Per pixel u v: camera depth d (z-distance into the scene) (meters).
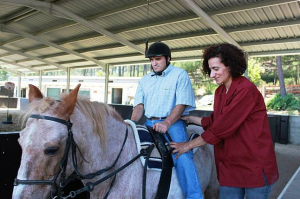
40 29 12.12
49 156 1.28
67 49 13.84
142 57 14.21
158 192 1.72
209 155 2.33
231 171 1.79
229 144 1.78
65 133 1.35
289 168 6.12
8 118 11.09
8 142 2.47
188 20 8.59
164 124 1.76
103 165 1.61
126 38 11.62
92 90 23.25
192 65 23.25
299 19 7.33
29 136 1.27
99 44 13.18
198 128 2.59
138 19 9.48
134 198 1.64
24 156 1.26
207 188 2.46
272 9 7.05
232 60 1.74
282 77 19.75
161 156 1.82
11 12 10.17
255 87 1.76
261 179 1.67
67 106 1.36
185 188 1.81
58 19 10.62
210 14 7.73
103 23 10.36
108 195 1.62
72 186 2.52
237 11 7.31
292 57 22.67
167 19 8.98
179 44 11.05
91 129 1.54
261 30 8.29
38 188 1.28
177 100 1.94
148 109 2.05
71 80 24.44
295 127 9.61
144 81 2.16
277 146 9.05
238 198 1.80
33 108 1.35
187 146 1.81
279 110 17.86
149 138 1.87
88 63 18.11
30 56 17.19
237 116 1.69
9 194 2.50
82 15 9.86
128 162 1.67
